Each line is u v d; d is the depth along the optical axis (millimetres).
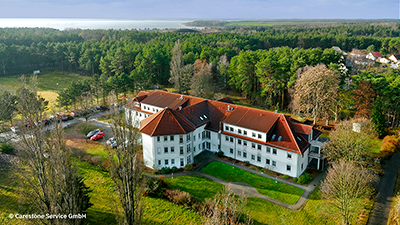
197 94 105500
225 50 150375
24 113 36062
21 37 174500
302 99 79438
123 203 33625
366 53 190500
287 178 53312
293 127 57906
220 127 63406
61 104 89062
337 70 81312
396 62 159375
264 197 47594
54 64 171625
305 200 46781
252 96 105375
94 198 46344
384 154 61062
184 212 43562
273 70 93125
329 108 78750
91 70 151250
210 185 51375
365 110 76312
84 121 80188
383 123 71625
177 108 69875
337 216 42312
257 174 55312
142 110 79250
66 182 32594
